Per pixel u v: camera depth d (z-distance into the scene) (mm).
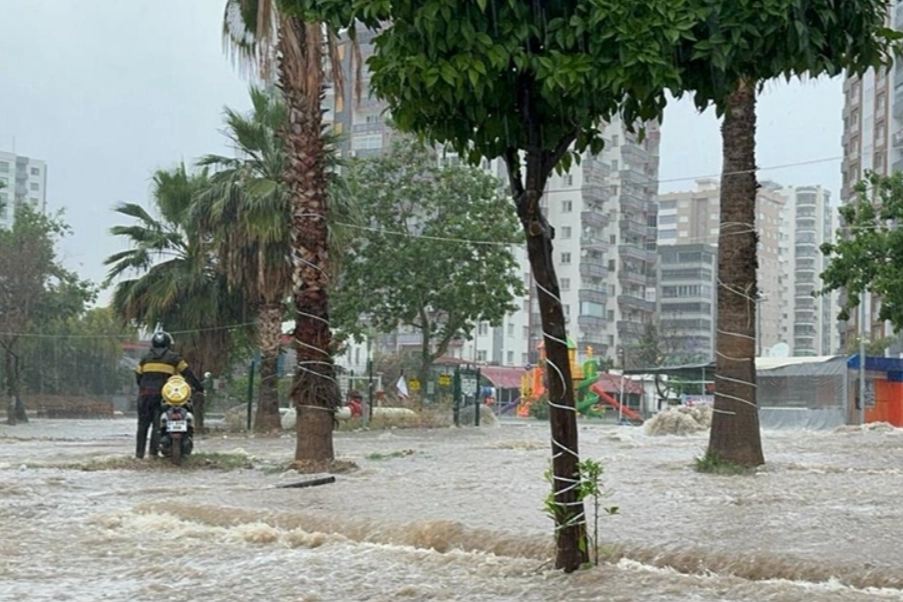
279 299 30297
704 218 122125
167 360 17859
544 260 7410
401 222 45906
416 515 10883
